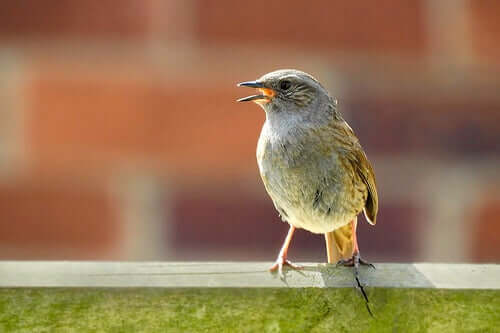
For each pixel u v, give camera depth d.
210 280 6.88
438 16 10.50
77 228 10.19
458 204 10.48
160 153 10.26
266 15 10.38
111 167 10.23
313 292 6.82
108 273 7.01
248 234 10.44
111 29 10.23
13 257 10.15
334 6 10.45
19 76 10.16
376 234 10.53
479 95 10.54
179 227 10.32
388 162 10.53
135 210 10.24
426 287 6.81
